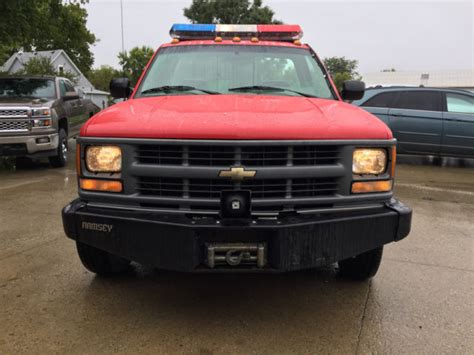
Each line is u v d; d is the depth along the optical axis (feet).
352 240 8.42
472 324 9.23
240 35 14.19
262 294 10.49
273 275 11.57
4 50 68.18
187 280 11.23
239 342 8.42
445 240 14.82
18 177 26.08
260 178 8.08
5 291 10.50
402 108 30.07
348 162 8.49
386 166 8.83
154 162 8.33
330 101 10.75
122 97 13.10
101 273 11.15
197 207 8.36
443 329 9.01
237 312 9.60
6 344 8.25
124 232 8.34
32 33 43.42
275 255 7.97
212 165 8.10
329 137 8.31
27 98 29.35
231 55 12.76
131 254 8.35
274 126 8.16
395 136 30.09
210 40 13.70
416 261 12.82
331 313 9.61
